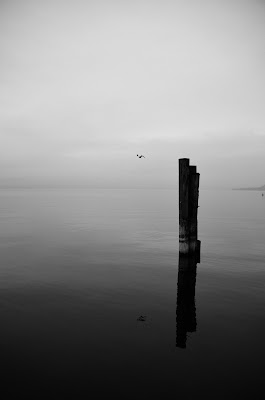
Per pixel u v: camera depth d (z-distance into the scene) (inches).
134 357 278.2
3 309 389.7
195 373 254.1
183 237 583.2
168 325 345.7
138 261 644.7
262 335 322.3
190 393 229.5
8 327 337.7
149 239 903.7
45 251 734.5
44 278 524.1
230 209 2140.7
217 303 414.3
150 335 321.4
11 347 294.0
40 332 326.3
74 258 668.7
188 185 570.9
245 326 343.9
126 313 380.2
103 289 470.3
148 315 374.3
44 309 390.6
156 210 2031.3
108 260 652.1
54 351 287.0
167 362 270.1
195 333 326.3
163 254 709.9
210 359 275.7
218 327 341.7
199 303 414.0
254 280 513.0
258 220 1402.6
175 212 1856.5
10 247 776.9
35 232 1016.9
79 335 320.2
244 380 245.4
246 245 804.0
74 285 488.7
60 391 230.2
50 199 3750.0
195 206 588.1
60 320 357.7
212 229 1105.4
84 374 251.3
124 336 318.7
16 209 2034.9
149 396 225.8
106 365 264.4
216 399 223.3
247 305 406.6
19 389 231.8
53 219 1413.6
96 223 1267.2
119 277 533.6
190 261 590.9
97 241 864.9
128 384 239.1
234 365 266.4
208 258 663.8
